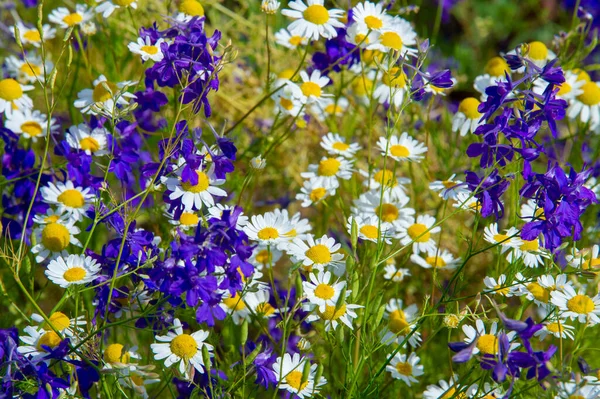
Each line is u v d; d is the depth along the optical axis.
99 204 0.95
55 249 0.96
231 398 0.93
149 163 0.94
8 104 1.07
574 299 0.93
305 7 1.07
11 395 0.89
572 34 1.15
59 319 0.93
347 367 0.95
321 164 1.07
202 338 0.92
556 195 0.92
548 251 0.97
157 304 0.89
